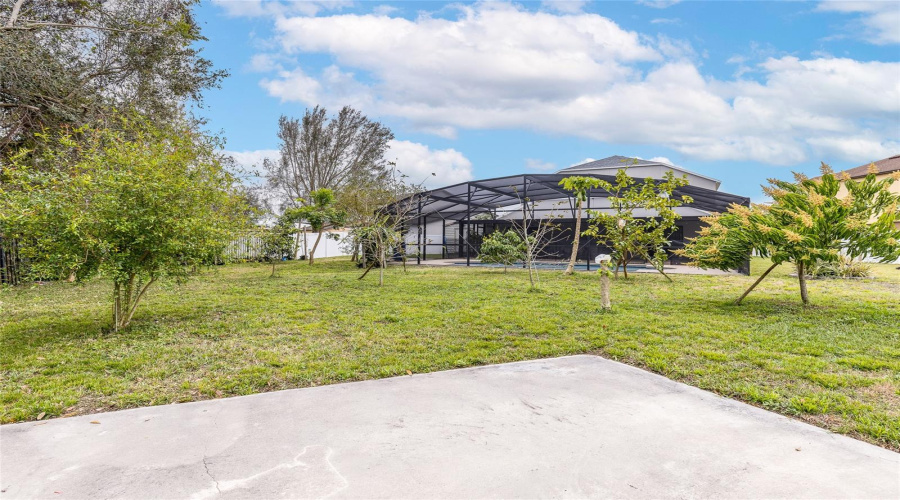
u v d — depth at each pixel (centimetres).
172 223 607
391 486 236
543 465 257
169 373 446
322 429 307
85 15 1254
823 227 711
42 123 1162
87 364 474
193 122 1523
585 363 470
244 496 227
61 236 559
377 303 852
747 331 598
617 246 1225
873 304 808
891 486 234
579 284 1123
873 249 688
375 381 413
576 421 320
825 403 348
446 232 2730
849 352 493
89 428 311
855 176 2420
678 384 401
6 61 1021
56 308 804
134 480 242
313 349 532
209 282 1197
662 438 291
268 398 370
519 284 1127
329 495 227
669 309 768
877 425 305
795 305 796
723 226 852
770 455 268
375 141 3281
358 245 1825
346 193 2003
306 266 1827
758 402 360
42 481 241
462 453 272
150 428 310
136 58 1321
